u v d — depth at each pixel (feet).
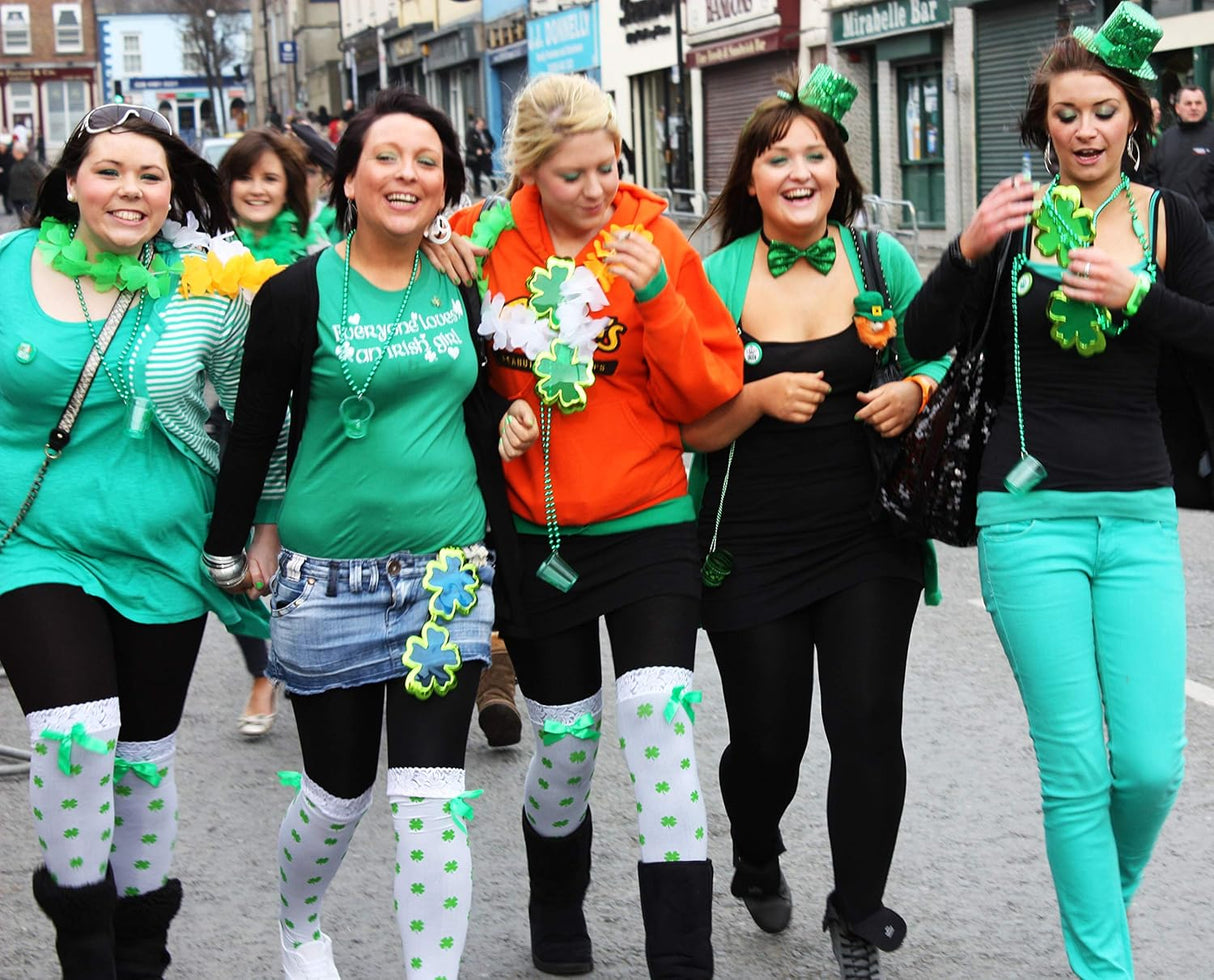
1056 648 11.41
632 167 52.26
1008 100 73.41
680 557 11.85
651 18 111.96
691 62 105.91
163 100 261.24
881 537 12.27
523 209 12.05
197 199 12.15
